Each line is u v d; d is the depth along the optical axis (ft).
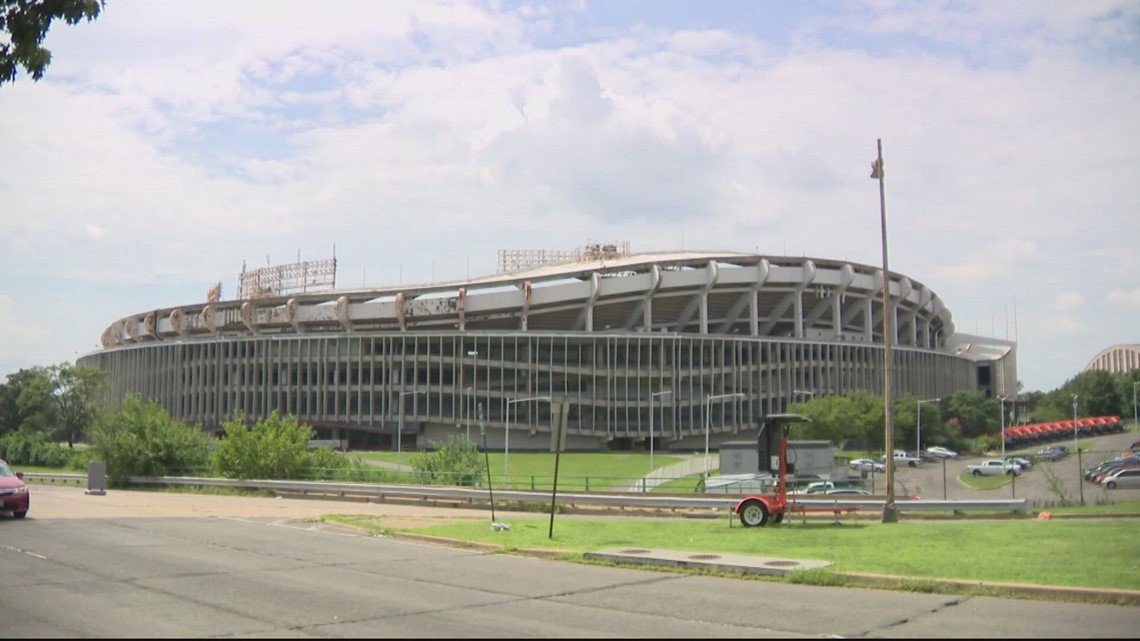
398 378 408.67
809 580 48.83
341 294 429.38
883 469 303.07
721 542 67.92
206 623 37.93
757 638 34.68
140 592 45.93
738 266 430.20
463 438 196.85
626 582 50.06
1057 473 267.59
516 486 177.78
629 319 440.45
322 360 416.26
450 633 35.88
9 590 46.19
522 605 42.65
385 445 412.98
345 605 42.52
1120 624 36.35
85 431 395.34
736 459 223.51
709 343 417.08
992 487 231.50
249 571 54.24
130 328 500.74
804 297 459.32
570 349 407.03
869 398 366.63
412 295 424.46
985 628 35.88
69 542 68.33
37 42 37.24
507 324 439.22
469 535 74.74
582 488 186.50
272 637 35.12
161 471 185.57
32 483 214.48
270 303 444.55
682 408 409.49
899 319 507.30
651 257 443.32
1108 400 520.01
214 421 431.02
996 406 460.55
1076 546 59.41
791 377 426.10
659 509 128.88
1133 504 132.46
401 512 116.06
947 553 56.75
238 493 157.28
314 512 111.65
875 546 62.39
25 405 393.70
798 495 136.56
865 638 34.50
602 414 405.39
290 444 173.78
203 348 439.22
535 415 402.52
